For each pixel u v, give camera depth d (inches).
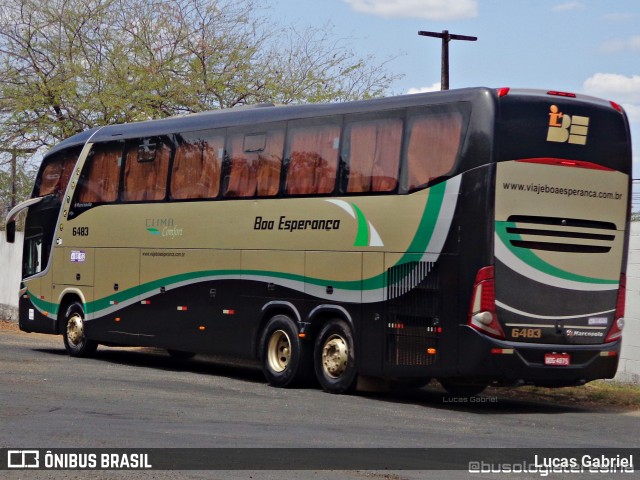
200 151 764.6
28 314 944.9
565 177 589.3
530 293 580.1
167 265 786.2
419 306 597.6
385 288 617.6
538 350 581.9
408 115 614.9
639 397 674.8
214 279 742.5
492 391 711.7
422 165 602.5
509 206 572.7
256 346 706.2
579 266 595.2
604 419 575.5
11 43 1339.8
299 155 682.8
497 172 570.3
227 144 741.3
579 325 595.5
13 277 1288.1
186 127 781.3
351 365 638.5
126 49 1330.0
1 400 557.9
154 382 689.6
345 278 642.2
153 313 799.7
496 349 569.6
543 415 588.1
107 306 848.9
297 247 676.7
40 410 523.5
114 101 1267.2
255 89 1315.2
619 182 609.3
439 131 595.5
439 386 759.1
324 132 666.8
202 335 751.7
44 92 1300.4
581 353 595.8
